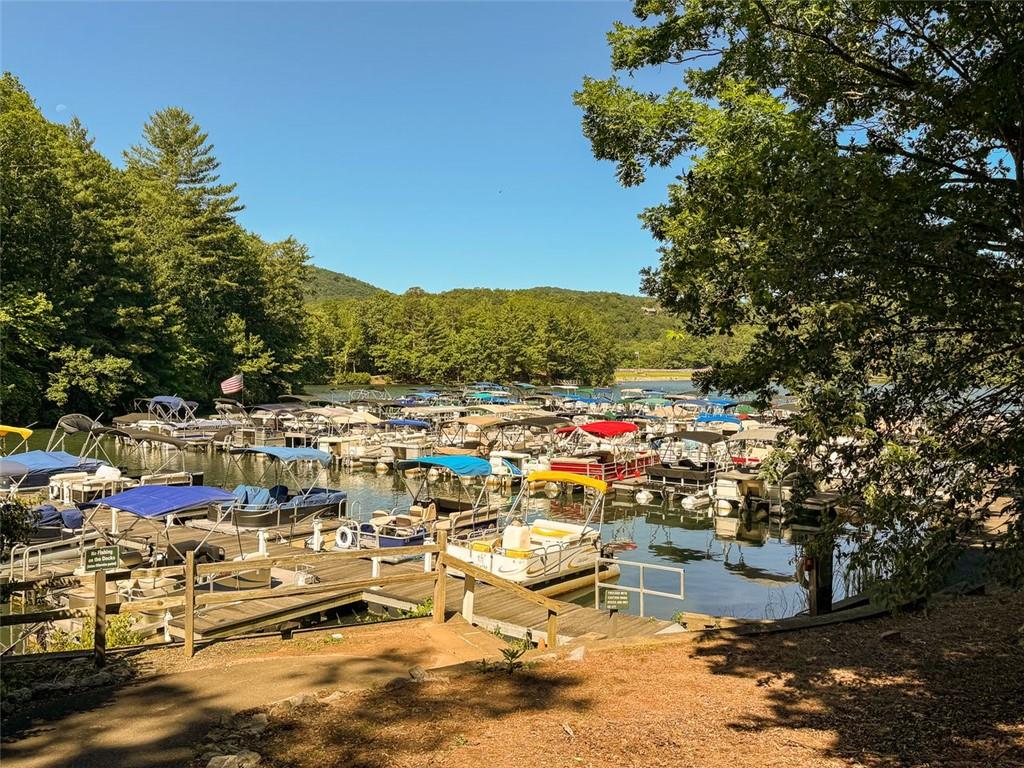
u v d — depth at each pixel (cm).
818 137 590
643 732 585
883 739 563
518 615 1386
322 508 2506
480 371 10431
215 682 734
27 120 4622
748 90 789
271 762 520
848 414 528
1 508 832
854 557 570
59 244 4925
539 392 7938
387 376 10825
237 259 6900
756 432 3331
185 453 4469
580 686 720
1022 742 537
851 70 701
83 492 2636
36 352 4922
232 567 884
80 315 5081
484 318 11394
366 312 10788
